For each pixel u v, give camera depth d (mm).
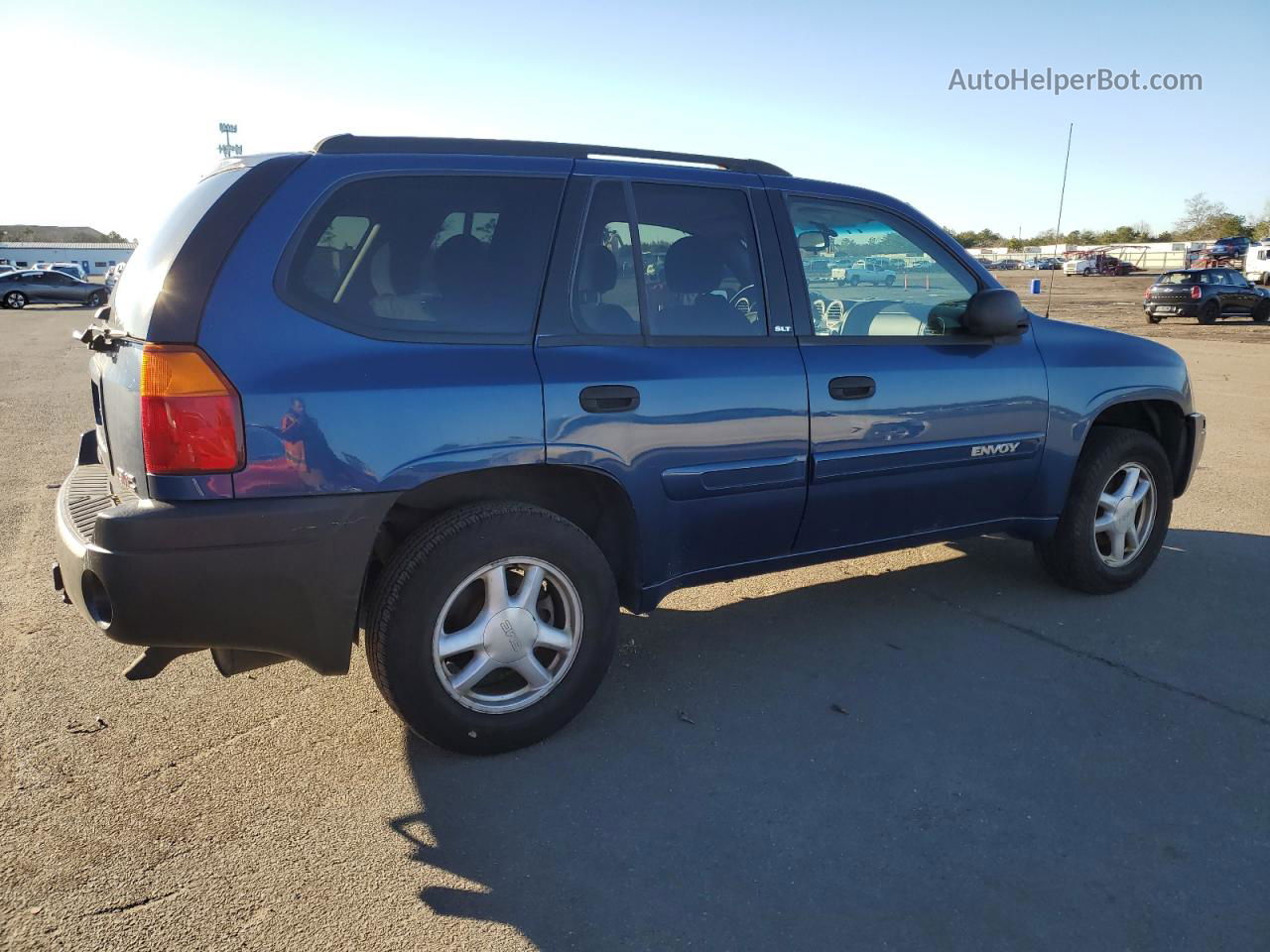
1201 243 66062
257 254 2689
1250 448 8547
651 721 3348
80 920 2297
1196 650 3984
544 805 2820
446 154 3066
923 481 3902
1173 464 4949
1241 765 3082
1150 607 4477
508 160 3145
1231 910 2393
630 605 3424
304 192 2787
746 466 3410
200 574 2586
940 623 4270
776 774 3000
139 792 2852
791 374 3502
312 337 2719
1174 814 2807
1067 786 2945
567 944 2248
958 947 2256
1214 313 26344
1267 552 5336
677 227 3414
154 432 2553
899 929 2312
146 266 2930
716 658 3879
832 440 3600
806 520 3658
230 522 2590
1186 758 3121
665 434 3229
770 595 4637
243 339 2623
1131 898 2434
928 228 4066
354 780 2938
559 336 3117
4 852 2553
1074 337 4426
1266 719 3383
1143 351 4637
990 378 4016
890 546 3977
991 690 3596
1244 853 2627
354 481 2727
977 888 2469
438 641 2918
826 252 3766
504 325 3035
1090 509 4457
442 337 2930
